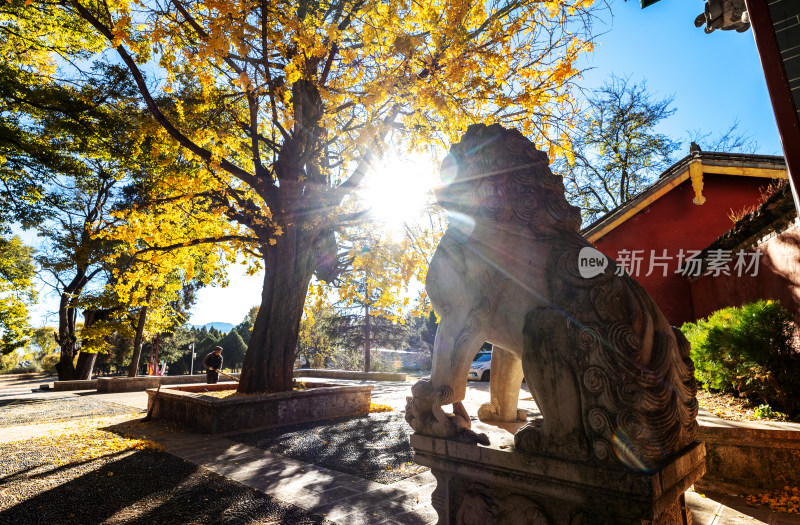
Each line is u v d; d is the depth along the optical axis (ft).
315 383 37.50
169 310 73.87
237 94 28.04
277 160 31.94
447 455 8.21
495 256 8.34
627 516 6.23
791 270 20.74
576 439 6.76
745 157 37.96
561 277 7.48
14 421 30.73
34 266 67.21
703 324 21.11
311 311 38.65
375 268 30.04
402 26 22.67
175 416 27.68
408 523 11.48
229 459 18.39
